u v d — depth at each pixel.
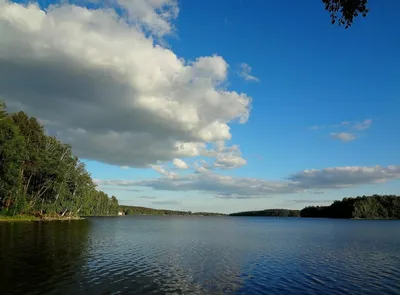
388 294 23.72
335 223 184.50
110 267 30.27
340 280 27.89
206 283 25.86
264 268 32.69
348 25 14.41
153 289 23.38
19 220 88.44
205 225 142.75
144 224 131.00
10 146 78.19
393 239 69.56
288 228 121.06
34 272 26.30
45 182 101.88
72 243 45.47
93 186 151.38
